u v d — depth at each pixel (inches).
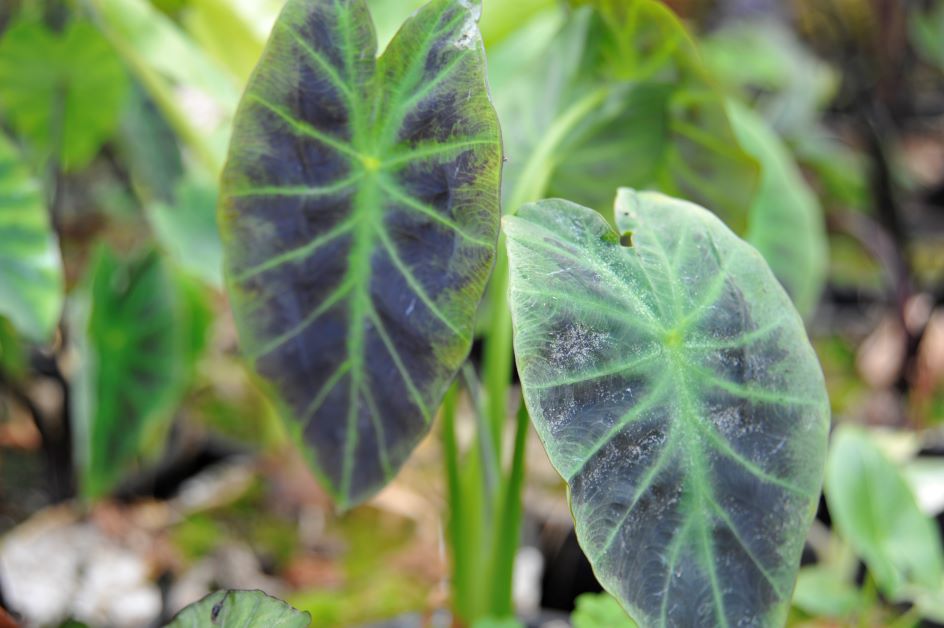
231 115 52.4
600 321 39.2
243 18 50.8
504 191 54.1
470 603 50.9
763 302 40.9
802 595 54.6
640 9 46.3
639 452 39.1
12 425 78.8
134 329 62.8
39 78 65.0
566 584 66.8
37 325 52.2
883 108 104.7
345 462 42.5
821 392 40.6
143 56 50.5
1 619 47.9
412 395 41.8
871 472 53.4
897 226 93.4
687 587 39.1
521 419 46.8
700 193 54.2
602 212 55.8
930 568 52.0
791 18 129.6
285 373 42.4
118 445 63.0
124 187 96.8
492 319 50.2
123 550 68.0
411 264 41.4
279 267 42.1
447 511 52.1
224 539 68.1
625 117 52.0
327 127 41.4
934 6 114.3
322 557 66.4
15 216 52.2
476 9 40.5
